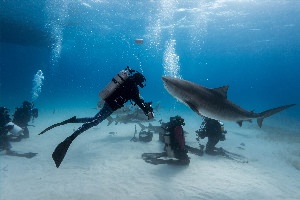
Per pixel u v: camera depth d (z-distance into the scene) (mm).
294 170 10375
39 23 30422
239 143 14820
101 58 97438
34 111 15547
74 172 9078
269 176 9477
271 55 69500
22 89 83625
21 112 13906
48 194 7305
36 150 11844
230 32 38781
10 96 49031
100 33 39219
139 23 31859
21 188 7676
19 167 9453
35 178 8469
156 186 8000
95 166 9703
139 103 3672
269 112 5586
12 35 36219
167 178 8648
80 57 91938
